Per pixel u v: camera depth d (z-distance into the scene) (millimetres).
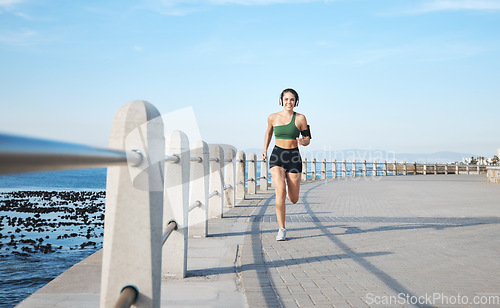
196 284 3773
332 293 3498
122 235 1732
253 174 14344
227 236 6266
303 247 5477
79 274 3689
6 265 7781
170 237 3959
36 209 22141
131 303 1663
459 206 10500
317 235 6395
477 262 4660
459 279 3965
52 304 2934
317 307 3146
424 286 3721
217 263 4570
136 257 1732
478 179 27734
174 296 3412
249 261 4633
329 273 4164
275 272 4180
